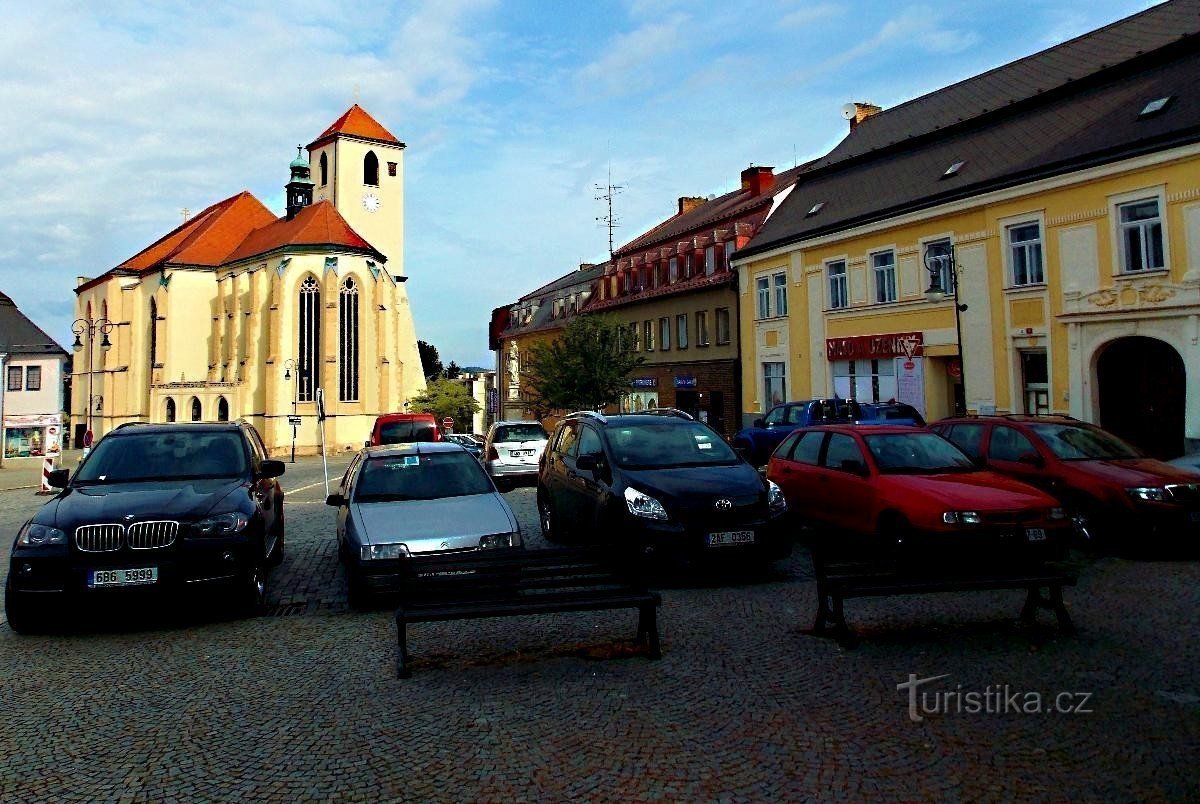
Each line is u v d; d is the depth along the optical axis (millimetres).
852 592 6109
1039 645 6078
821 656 5949
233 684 5715
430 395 68375
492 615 5777
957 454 9898
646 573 9148
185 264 66312
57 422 49594
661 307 39031
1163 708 4738
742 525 8383
